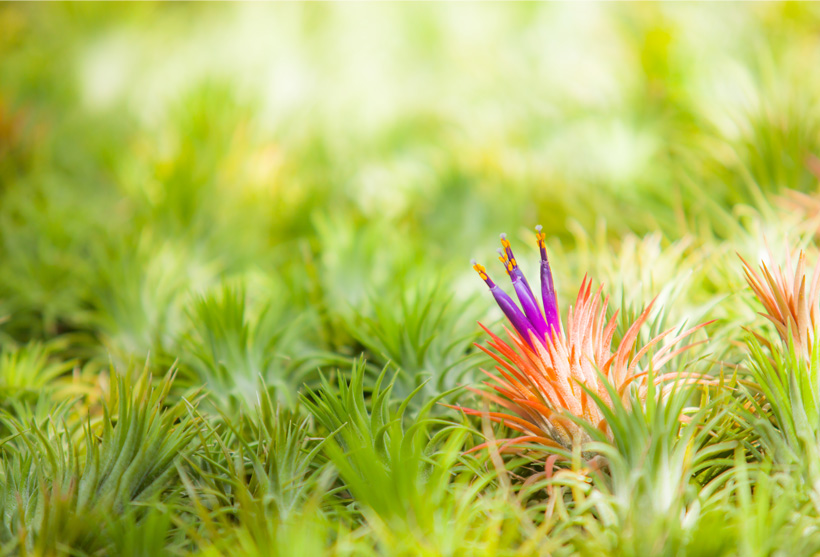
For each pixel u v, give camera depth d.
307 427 1.00
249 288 1.16
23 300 1.16
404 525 0.92
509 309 0.95
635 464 0.92
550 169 1.32
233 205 1.26
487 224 1.25
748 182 1.15
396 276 1.13
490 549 0.91
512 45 1.74
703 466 0.94
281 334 1.06
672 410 0.93
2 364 1.08
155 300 1.13
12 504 0.95
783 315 0.96
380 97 1.67
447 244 1.24
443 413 1.02
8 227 1.22
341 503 0.97
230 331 1.05
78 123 1.61
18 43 1.91
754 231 1.12
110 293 1.14
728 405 0.96
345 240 1.16
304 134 1.51
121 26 1.83
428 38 1.82
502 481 0.93
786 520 0.92
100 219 1.26
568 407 0.94
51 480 0.96
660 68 1.41
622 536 0.91
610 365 0.95
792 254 1.06
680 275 1.07
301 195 1.30
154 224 1.22
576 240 1.19
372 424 0.96
